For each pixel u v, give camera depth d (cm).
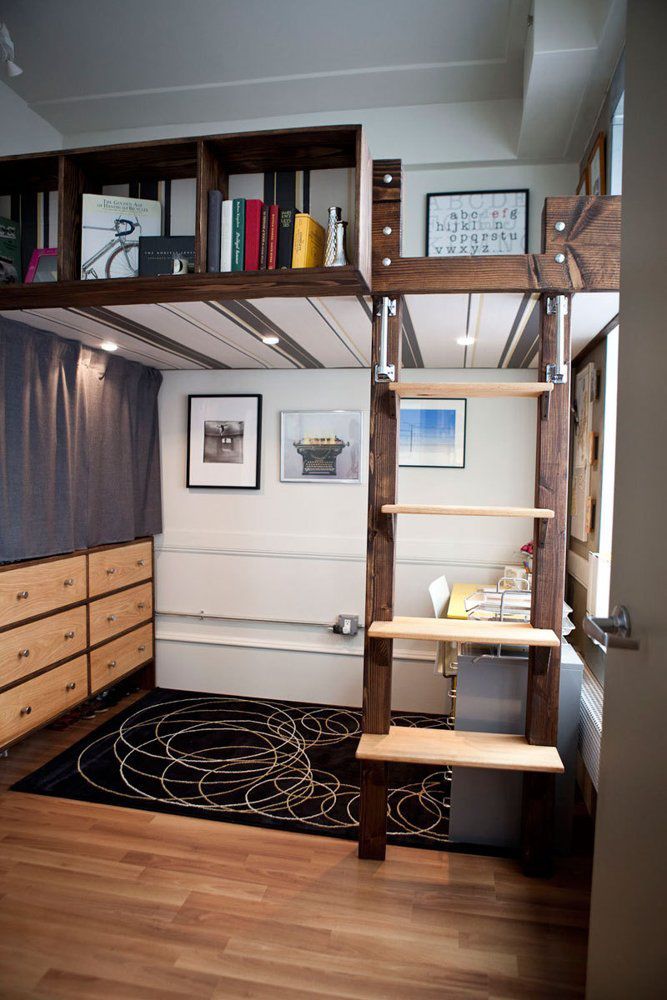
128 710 379
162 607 419
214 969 180
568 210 219
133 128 376
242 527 407
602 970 117
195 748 325
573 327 277
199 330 291
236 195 244
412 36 292
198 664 414
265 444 403
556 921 204
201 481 410
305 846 243
